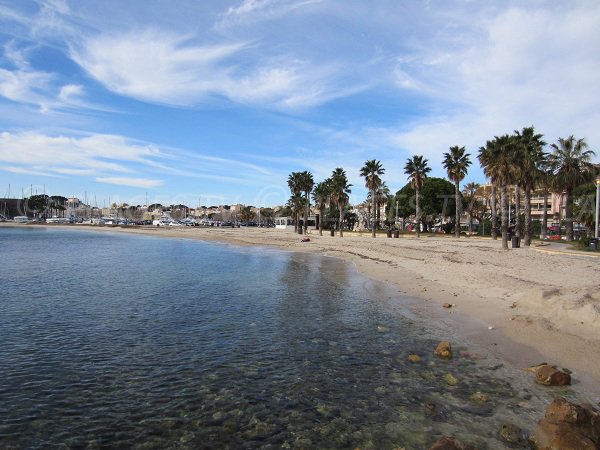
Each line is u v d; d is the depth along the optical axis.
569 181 49.28
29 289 20.97
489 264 25.55
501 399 7.93
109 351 11.29
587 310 11.74
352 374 9.53
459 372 9.38
